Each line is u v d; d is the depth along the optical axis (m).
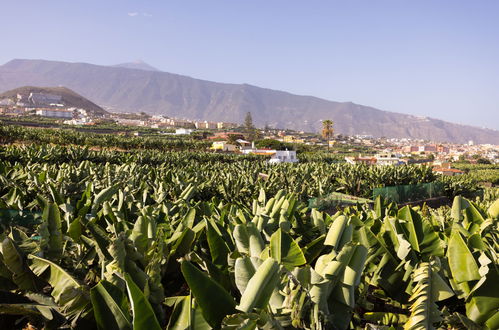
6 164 15.55
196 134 160.75
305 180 21.42
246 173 21.58
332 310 2.94
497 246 4.09
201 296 2.58
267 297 2.54
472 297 3.25
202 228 4.16
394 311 3.81
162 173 15.48
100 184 10.87
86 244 3.93
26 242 4.02
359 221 4.13
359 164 31.88
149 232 3.77
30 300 3.22
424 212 8.05
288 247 3.33
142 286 3.10
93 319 3.07
